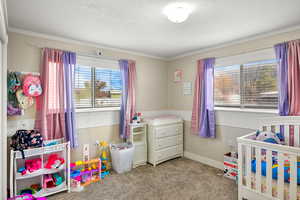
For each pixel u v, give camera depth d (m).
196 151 3.57
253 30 2.43
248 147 1.95
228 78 3.08
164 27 2.34
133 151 3.15
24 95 2.35
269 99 2.60
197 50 3.46
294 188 1.63
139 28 2.37
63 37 2.70
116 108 3.33
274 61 2.54
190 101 3.66
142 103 3.74
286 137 2.30
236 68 2.97
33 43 2.49
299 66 2.21
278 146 1.71
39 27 2.33
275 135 2.22
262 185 1.88
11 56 2.33
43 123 2.44
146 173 2.98
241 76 2.90
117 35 2.63
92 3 1.74
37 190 2.28
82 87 2.98
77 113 2.90
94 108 3.11
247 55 2.75
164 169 3.14
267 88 2.62
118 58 3.36
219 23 2.21
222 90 3.17
